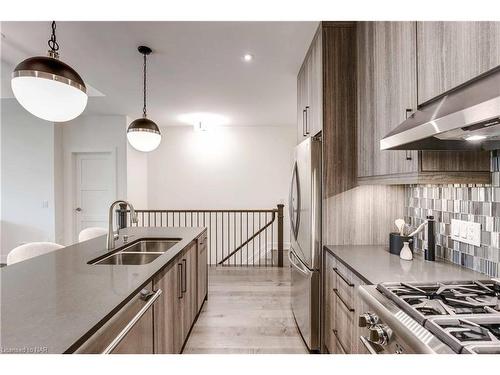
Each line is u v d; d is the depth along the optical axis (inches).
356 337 63.0
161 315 67.1
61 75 60.4
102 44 103.0
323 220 88.7
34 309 43.1
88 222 213.8
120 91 153.4
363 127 81.6
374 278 56.3
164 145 247.4
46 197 199.2
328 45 88.4
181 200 247.9
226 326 110.7
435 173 56.5
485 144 53.6
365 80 80.0
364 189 88.6
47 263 68.9
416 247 80.9
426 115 47.3
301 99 121.4
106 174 212.8
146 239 106.8
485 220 57.7
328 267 84.5
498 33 36.3
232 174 247.0
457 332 33.0
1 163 200.1
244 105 180.2
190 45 103.7
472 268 61.5
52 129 199.3
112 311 43.0
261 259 244.8
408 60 58.3
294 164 111.9
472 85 41.7
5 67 125.3
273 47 105.3
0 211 200.5
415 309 39.8
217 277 173.5
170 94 158.4
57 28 92.3
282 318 117.5
